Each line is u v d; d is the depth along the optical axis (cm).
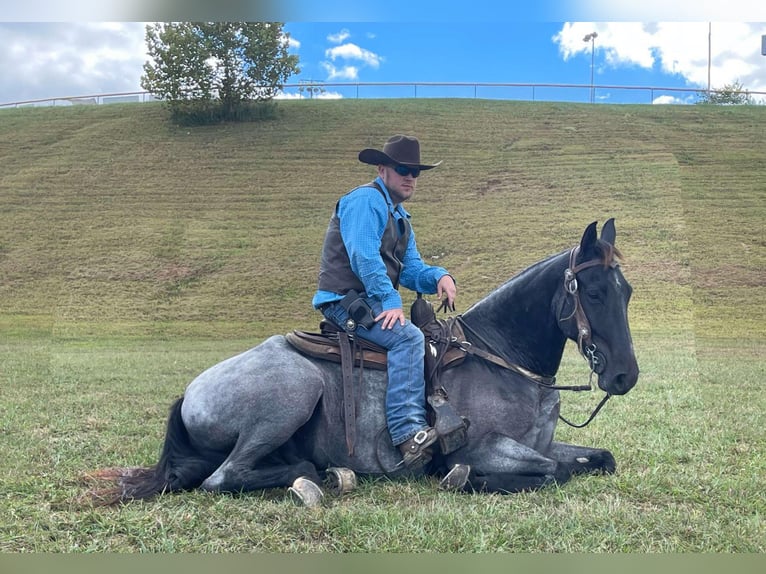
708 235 884
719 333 793
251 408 304
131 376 680
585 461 340
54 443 420
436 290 361
